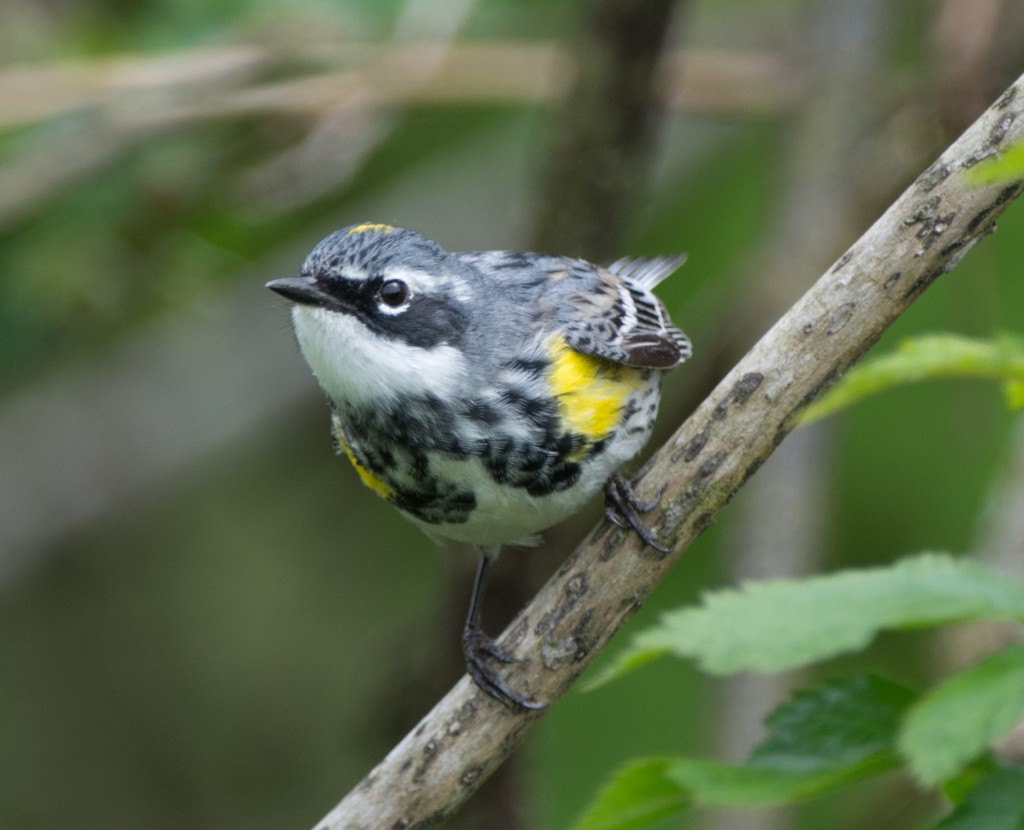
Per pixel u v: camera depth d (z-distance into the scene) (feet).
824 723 16.26
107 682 47.96
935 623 13.74
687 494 21.27
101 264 40.78
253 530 49.26
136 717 47.91
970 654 28.94
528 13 45.50
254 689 47.83
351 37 39.96
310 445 48.70
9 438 43.68
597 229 34.30
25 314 41.14
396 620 47.06
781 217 39.14
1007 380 17.12
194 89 39.27
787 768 15.88
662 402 43.06
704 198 47.06
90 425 44.01
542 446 25.26
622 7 30.99
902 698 16.24
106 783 47.32
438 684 37.19
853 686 16.39
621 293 28.12
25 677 47.83
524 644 21.68
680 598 41.86
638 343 25.99
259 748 47.57
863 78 39.52
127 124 38.19
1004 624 28.40
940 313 40.98
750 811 32.53
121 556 48.08
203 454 44.24
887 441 42.45
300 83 38.42
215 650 48.26
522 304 26.21
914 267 19.97
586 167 33.37
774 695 34.04
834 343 20.45
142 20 42.29
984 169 12.22
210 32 40.96
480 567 28.12
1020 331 39.93
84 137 38.52
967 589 14.19
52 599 47.83
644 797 16.90
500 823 37.42
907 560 14.99
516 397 25.17
